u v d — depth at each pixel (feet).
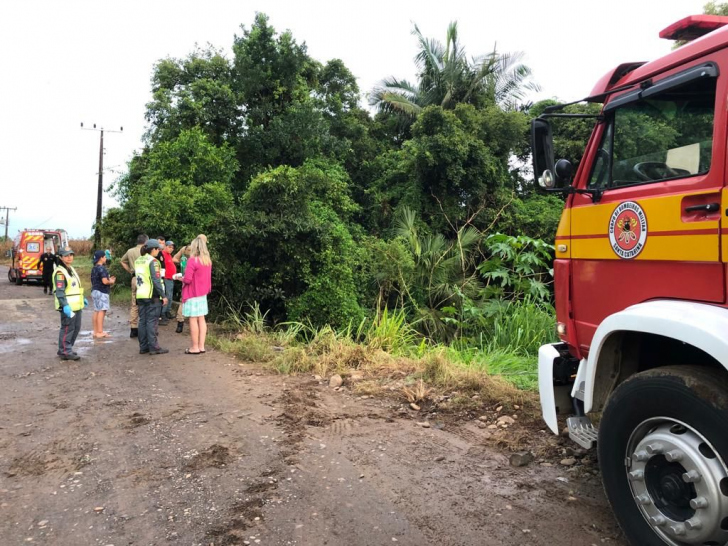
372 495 11.27
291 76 58.49
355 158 64.08
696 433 7.57
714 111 8.20
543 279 42.57
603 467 9.13
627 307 9.71
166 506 10.86
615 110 10.36
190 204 44.80
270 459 13.23
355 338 34.42
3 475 12.46
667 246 8.80
